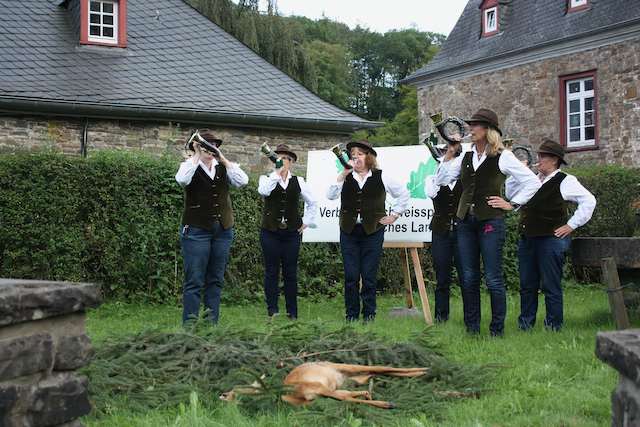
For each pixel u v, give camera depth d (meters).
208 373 3.33
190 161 4.91
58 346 2.08
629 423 1.96
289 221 5.85
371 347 3.58
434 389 3.20
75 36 12.27
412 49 53.66
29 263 6.56
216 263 5.22
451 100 19.80
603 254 5.28
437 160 5.33
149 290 6.96
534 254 5.12
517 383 3.37
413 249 5.99
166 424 2.71
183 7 14.39
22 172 6.51
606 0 16.02
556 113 16.73
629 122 15.19
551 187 5.03
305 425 2.68
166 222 7.05
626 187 9.24
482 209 4.69
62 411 2.06
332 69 41.78
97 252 6.85
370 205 5.61
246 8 21.72
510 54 17.59
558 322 5.03
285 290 6.00
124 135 11.21
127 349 3.56
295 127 12.65
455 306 6.87
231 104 11.97
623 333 2.15
